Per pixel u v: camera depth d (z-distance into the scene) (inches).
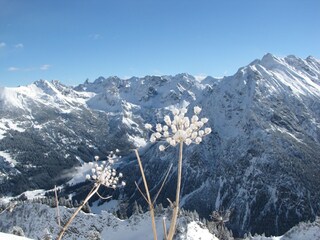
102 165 514.6
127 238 4933.6
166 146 300.7
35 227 5492.1
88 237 4987.7
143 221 5128.0
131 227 5137.8
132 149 329.1
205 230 4741.6
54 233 5221.5
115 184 511.2
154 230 303.1
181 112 305.0
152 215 308.7
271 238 5398.6
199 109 305.3
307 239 4982.8
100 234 5177.2
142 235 4810.5
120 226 5241.1
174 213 295.7
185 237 4350.4
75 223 5369.1
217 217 3735.2
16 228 3858.3
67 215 5551.2
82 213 5556.1
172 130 298.7
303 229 5201.8
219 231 4938.5
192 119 301.4
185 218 4682.6
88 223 5388.8
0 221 5964.6
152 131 304.8
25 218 5821.9
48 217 5556.1
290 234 5265.8
